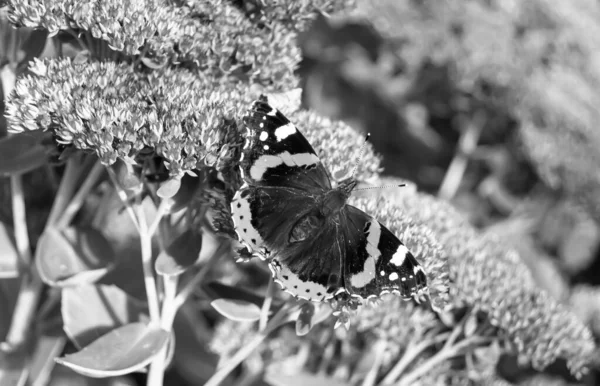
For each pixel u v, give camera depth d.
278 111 0.32
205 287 0.35
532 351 0.35
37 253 0.35
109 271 0.36
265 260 0.32
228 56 0.34
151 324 0.34
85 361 0.32
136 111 0.32
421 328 0.36
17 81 0.33
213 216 0.33
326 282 0.32
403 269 0.32
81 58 0.34
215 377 0.34
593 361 0.44
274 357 0.39
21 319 0.36
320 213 0.32
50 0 0.33
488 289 0.35
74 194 0.38
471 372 0.36
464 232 0.37
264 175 0.32
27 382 0.36
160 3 0.33
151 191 0.34
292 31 0.36
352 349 0.38
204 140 0.32
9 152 0.35
